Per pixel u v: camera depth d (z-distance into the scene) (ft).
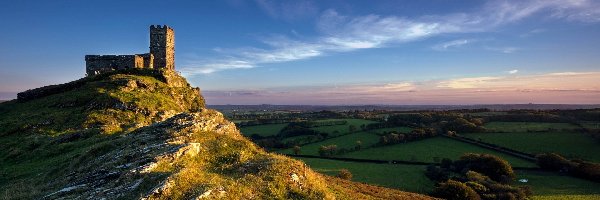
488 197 253.03
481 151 384.68
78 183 82.28
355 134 468.75
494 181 293.64
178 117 122.83
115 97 201.57
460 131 453.99
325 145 424.46
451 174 308.81
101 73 261.85
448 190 244.42
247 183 77.15
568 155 348.18
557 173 321.32
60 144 137.39
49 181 94.68
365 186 156.35
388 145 417.08
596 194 262.67
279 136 480.23
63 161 113.19
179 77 278.46
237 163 90.33
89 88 224.53
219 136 108.68
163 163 81.87
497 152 378.94
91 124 172.24
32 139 150.10
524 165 338.13
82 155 107.34
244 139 123.03
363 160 367.66
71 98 210.59
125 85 226.17
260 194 74.69
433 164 348.18
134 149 96.73
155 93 231.50
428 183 287.28
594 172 295.28
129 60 296.71
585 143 382.83
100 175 82.74
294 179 84.58
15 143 147.95
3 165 123.75
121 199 66.03
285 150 414.82
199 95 271.90
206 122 117.60
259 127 552.00
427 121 527.81
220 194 69.00
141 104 199.93
